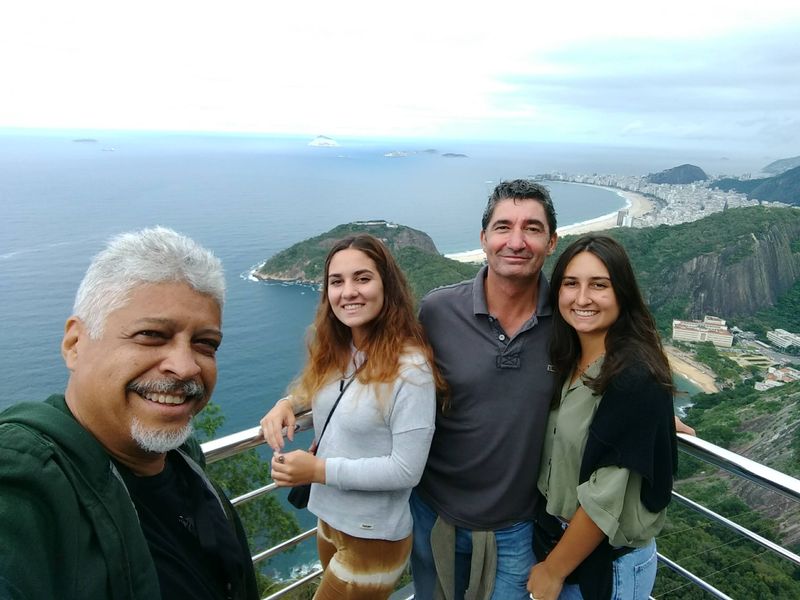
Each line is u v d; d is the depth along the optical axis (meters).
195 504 1.54
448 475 2.49
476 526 2.45
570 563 2.17
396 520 2.26
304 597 5.41
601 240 2.13
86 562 1.08
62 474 1.07
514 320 2.37
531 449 2.37
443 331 2.44
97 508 1.12
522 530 2.48
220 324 1.46
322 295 2.36
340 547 2.32
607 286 2.08
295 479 2.11
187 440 1.70
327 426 2.33
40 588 0.99
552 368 2.33
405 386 2.12
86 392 1.30
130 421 1.31
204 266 1.39
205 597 1.45
